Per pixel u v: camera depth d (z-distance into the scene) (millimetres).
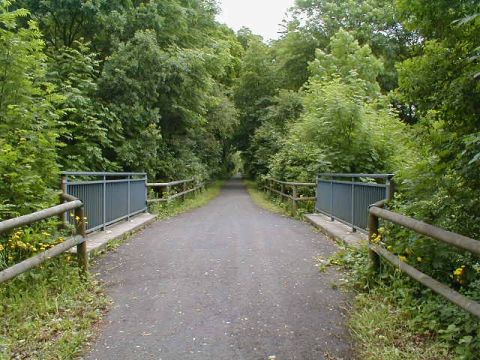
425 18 3639
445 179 3914
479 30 3414
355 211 8109
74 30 14359
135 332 3730
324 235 8578
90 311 4148
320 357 3238
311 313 4141
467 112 3482
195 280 5277
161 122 17188
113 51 13664
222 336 3641
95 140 11320
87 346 3457
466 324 3236
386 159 12148
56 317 3967
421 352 3189
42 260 4145
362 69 21844
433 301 3852
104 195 8242
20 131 6148
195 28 18953
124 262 6215
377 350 3250
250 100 36281
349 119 12352
